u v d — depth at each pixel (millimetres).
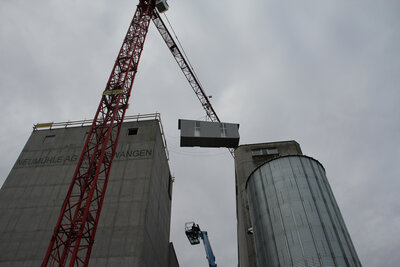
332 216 26562
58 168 44531
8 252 36375
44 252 36125
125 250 34969
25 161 46094
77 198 40500
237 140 52469
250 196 32656
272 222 27188
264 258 26844
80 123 50875
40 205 40625
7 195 42062
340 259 23375
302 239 24547
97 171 33625
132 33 50969
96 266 33969
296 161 30891
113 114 39156
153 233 41438
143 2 55969
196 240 53031
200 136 51438
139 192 40250
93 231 31297
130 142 46438
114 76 44031
